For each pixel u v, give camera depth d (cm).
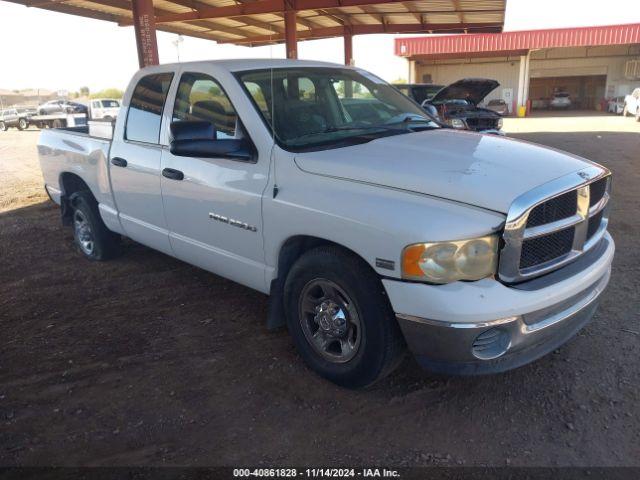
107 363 374
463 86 1256
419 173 295
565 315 292
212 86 390
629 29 3325
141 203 463
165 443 290
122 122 481
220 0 1349
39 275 553
